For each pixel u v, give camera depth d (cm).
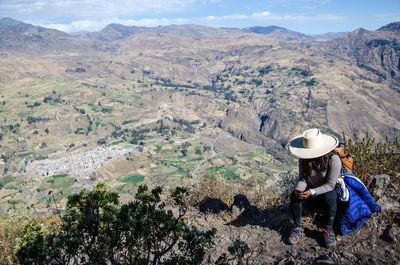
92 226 276
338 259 341
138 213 286
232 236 459
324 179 378
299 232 400
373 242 361
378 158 522
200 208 628
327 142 371
